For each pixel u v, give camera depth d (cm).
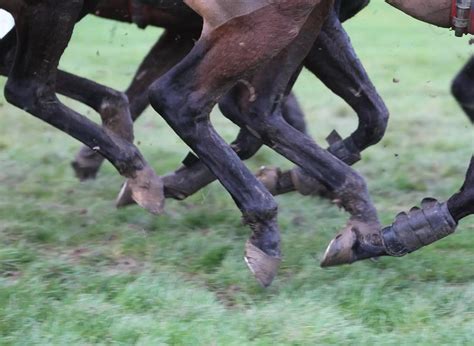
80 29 3012
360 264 1016
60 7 974
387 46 2716
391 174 1433
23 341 809
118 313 871
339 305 902
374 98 1099
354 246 977
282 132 1008
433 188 1371
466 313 888
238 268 996
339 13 1111
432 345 813
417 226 947
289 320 855
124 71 2267
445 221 940
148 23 1162
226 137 1666
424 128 1767
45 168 1423
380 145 1623
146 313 879
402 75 2298
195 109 923
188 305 888
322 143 1638
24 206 1213
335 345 812
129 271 998
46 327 835
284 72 997
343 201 1003
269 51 899
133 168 1044
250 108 1009
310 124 1798
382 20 3259
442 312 894
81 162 1333
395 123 1795
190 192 1140
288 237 1120
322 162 1004
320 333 830
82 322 847
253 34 892
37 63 999
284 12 884
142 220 1164
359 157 1131
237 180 938
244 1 885
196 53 916
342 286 941
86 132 1030
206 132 935
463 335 829
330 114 1897
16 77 1011
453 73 2328
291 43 982
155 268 1004
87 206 1233
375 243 969
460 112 1905
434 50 2659
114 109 1066
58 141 1614
